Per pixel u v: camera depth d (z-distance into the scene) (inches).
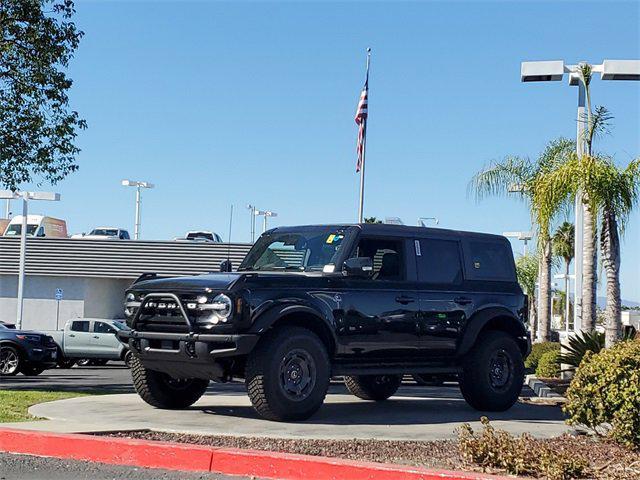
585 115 688.4
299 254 416.2
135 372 419.2
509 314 457.1
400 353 416.5
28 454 311.7
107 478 273.7
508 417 431.2
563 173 578.9
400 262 424.2
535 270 2007.9
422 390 617.0
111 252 1704.0
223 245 1660.9
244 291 364.8
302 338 374.9
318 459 277.0
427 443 328.5
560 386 633.0
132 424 359.6
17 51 702.5
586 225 692.7
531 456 283.9
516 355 459.5
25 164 718.5
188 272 1663.4
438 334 427.8
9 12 698.8
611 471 283.9
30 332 904.3
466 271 448.1
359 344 398.6
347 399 513.3
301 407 374.0
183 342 369.4
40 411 408.8
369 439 332.8
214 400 476.7
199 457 288.7
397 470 265.9
